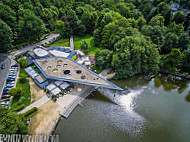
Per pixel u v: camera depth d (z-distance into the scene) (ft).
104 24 248.73
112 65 178.91
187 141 114.21
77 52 224.33
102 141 112.27
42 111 132.67
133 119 130.31
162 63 193.57
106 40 234.58
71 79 155.84
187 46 210.18
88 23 296.71
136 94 159.74
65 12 366.22
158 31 220.43
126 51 168.76
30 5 276.00
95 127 122.42
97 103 145.38
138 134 117.70
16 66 189.37
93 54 231.09
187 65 181.06
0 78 165.07
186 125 126.41
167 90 167.84
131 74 178.91
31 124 120.88
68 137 114.11
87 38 289.53
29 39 240.94
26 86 159.53
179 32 228.43
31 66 195.93
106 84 147.02
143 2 445.78
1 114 99.40
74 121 126.82
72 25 289.33
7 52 219.00
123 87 169.68
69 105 139.85
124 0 437.99
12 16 225.97
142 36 193.36
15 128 92.94
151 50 183.62
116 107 142.10
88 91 158.40
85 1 436.76
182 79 185.37
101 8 418.10
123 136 115.96
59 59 193.77
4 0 231.71
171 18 302.25
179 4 454.40
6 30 198.59
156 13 317.63
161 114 136.26
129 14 322.14
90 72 166.91
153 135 117.39
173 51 178.70
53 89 153.28
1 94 143.84
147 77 189.57
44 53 208.44
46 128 118.52
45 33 306.76
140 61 181.06
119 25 222.28
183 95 160.56
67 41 275.59
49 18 319.27
